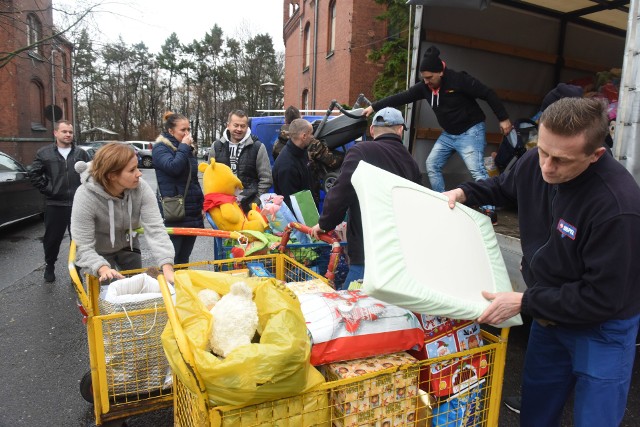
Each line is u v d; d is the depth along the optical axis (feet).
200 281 5.84
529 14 17.93
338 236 11.34
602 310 5.50
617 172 5.58
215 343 5.03
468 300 5.75
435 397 6.19
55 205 18.25
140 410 7.79
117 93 171.53
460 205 6.57
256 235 11.41
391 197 5.82
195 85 181.16
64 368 11.84
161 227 9.80
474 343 6.57
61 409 10.02
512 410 9.82
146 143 112.06
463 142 15.35
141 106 179.32
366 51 46.21
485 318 5.80
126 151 8.95
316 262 11.76
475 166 15.28
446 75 14.67
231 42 174.91
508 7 17.49
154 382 7.93
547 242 6.29
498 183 7.38
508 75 18.16
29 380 11.23
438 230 6.05
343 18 48.14
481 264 6.23
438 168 16.42
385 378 5.70
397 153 9.39
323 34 55.52
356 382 5.49
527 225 6.79
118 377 7.73
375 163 9.04
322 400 5.38
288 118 18.80
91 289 8.20
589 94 16.25
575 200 5.74
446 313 5.56
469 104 15.08
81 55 67.41
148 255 23.17
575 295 5.59
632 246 5.32
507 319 6.02
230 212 12.96
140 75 178.19
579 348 6.21
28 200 28.53
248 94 160.04
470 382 6.40
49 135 80.48
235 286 5.31
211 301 5.56
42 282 18.99
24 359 12.32
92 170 8.99
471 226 6.48
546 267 6.27
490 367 6.61
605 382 6.00
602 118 5.12
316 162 15.79
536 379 7.22
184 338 4.73
